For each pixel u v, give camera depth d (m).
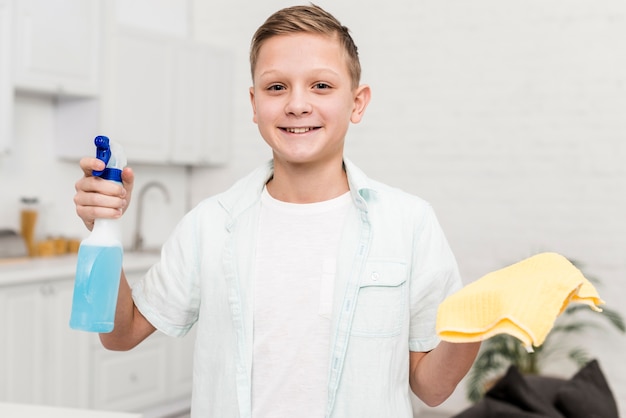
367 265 1.17
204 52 4.82
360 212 1.20
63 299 3.59
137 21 4.75
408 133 4.54
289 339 1.16
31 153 4.11
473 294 0.92
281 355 1.16
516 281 0.91
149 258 4.21
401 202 1.23
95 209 1.09
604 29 4.08
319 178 1.20
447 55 4.43
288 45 1.13
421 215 1.23
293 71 1.12
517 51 4.27
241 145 5.06
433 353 1.14
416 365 1.22
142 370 4.05
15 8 3.62
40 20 3.75
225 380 1.19
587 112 4.12
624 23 4.04
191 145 4.77
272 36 1.14
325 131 1.14
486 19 4.34
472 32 4.37
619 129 4.06
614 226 4.08
